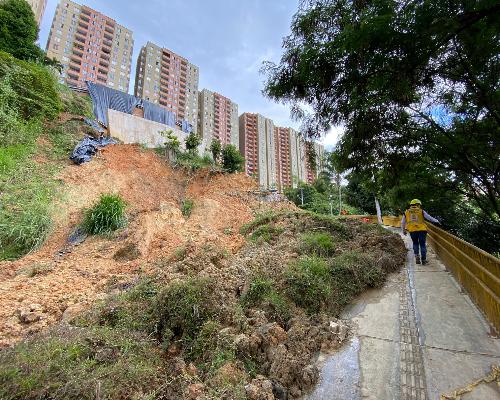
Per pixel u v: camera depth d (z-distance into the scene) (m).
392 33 2.90
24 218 6.77
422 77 4.09
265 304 3.77
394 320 3.71
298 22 3.94
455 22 2.76
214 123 71.25
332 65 3.61
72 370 2.19
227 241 8.45
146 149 15.05
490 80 5.36
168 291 3.44
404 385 2.49
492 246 10.73
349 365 2.85
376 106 4.54
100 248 6.68
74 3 55.16
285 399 2.39
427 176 10.59
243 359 2.76
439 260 6.64
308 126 4.87
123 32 60.44
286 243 6.84
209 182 14.89
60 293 4.26
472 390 2.35
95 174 10.90
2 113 10.08
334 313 3.98
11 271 5.27
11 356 2.23
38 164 9.80
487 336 3.11
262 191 15.40
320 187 34.59
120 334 2.88
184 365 2.65
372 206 26.30
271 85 4.37
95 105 19.41
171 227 8.55
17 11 17.09
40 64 16.62
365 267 5.11
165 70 65.38
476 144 7.93
